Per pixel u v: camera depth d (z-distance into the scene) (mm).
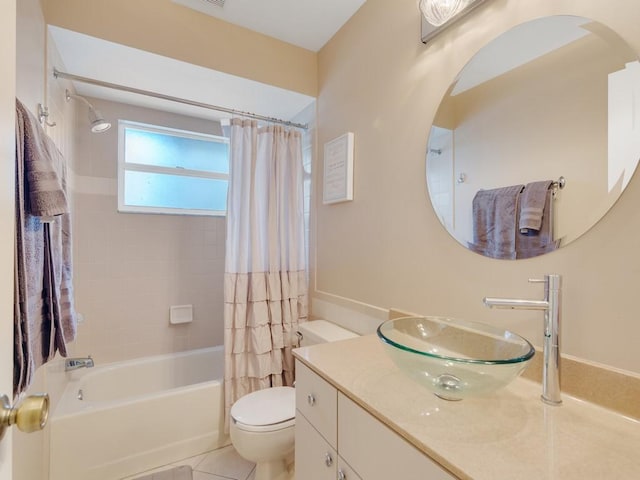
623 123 749
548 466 562
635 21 732
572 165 841
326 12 1739
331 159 1867
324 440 955
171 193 2496
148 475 1624
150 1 1637
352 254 1717
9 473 483
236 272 1914
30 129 908
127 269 2268
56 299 1090
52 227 1085
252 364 1909
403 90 1391
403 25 1400
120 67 1760
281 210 2051
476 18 1085
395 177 1429
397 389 854
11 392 521
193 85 1965
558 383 782
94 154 2160
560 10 867
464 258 1115
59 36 1485
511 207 977
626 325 740
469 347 1014
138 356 2295
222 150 2709
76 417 1521
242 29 1877
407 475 662
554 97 882
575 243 831
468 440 636
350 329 1705
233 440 1420
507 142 992
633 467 563
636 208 727
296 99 2145
